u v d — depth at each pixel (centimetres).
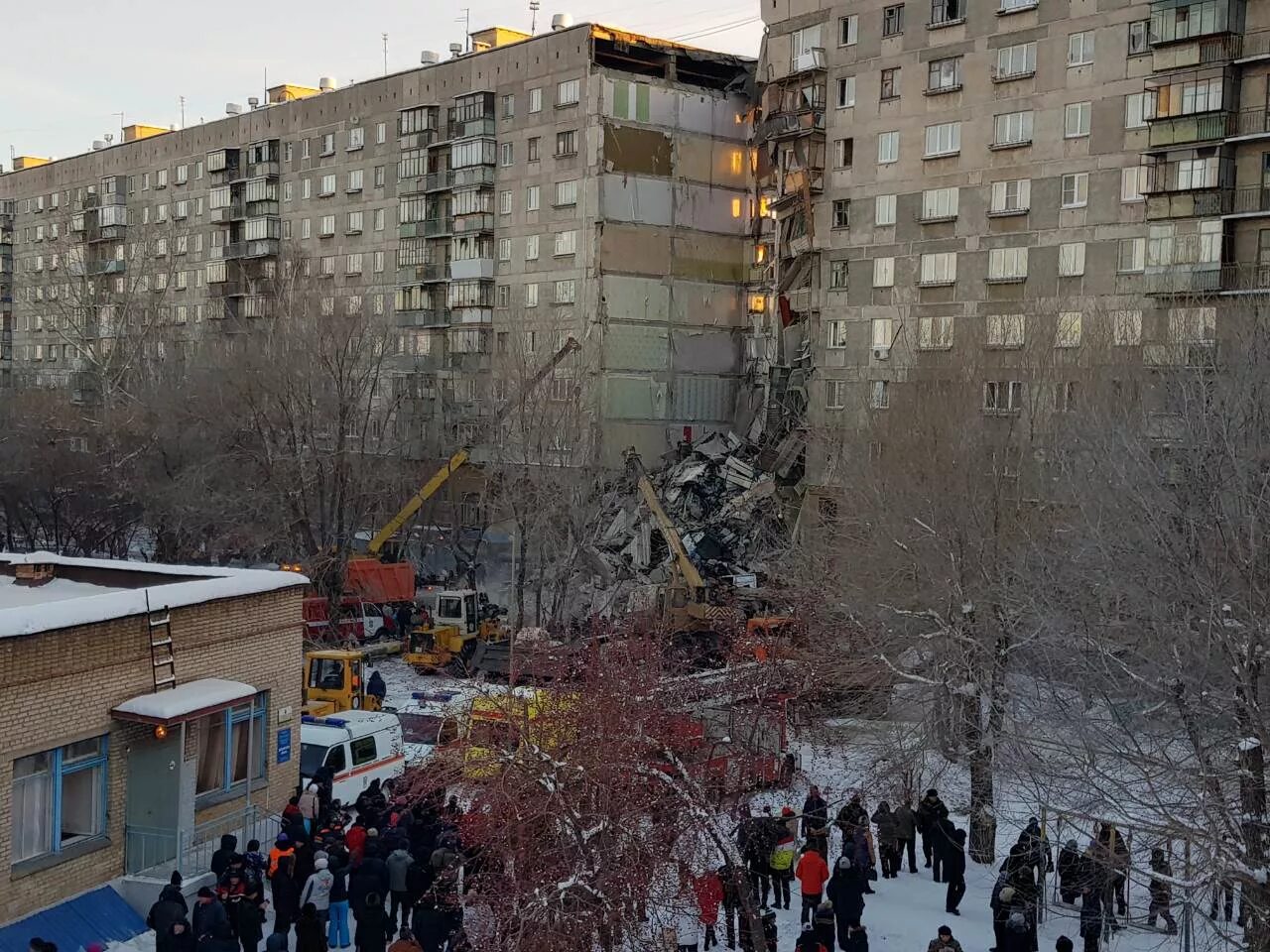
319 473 4566
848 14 5316
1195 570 1842
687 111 6200
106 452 5362
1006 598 2517
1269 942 1650
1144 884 2103
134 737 2045
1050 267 4619
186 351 6297
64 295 8650
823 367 5388
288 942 1912
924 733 2655
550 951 1562
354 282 7300
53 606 1917
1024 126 4706
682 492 5322
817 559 3553
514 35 7450
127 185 9106
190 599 2152
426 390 6425
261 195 7819
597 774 1736
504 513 4806
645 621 3241
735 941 1962
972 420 3309
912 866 2378
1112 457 2370
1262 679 1884
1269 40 4022
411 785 2130
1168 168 4216
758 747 2373
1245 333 2748
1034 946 1889
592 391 5756
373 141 7169
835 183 5375
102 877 1986
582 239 5966
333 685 3234
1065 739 2428
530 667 2566
